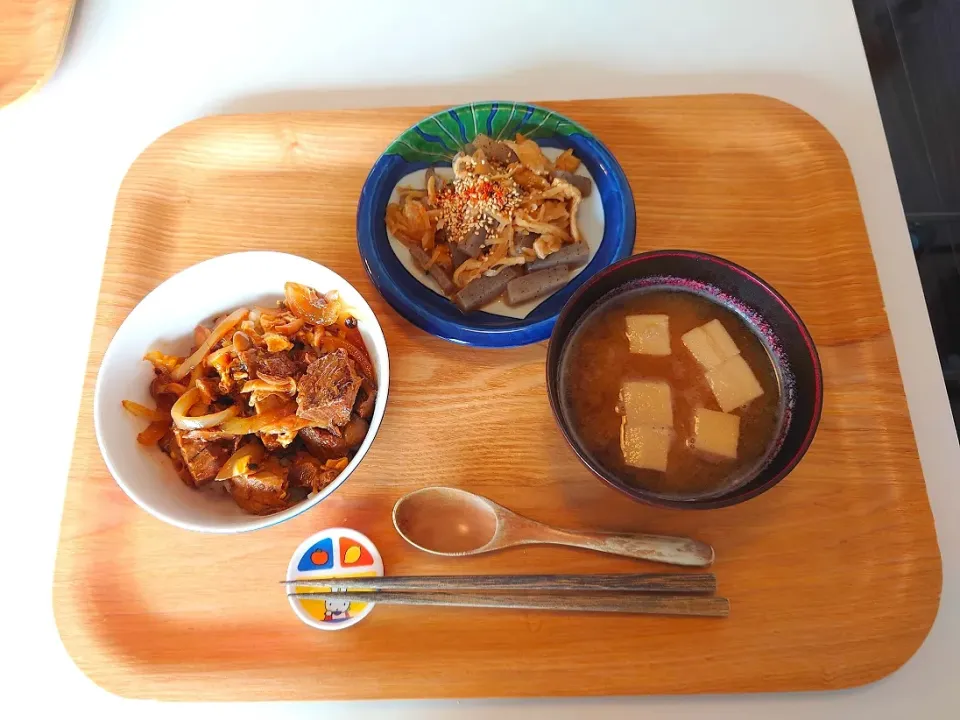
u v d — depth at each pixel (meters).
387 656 0.32
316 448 0.34
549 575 0.32
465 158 0.39
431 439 0.36
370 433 0.31
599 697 0.31
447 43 0.47
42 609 0.35
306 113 0.43
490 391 0.36
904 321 0.39
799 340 0.31
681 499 0.31
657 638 0.32
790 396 0.32
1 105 0.45
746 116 0.42
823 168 0.40
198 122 0.43
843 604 0.32
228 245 0.40
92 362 0.38
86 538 0.34
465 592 0.32
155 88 0.47
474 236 0.39
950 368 0.48
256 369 0.34
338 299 0.34
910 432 0.34
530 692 0.31
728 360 0.33
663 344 0.34
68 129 0.46
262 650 0.32
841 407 0.35
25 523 0.37
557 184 0.39
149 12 0.49
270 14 0.49
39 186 0.45
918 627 0.31
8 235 0.43
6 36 0.47
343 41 0.48
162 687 0.32
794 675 0.31
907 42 0.56
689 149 0.42
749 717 0.31
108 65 0.48
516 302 0.38
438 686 0.31
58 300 0.42
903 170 0.54
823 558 0.33
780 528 0.33
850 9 0.47
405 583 0.32
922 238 0.52
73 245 0.43
